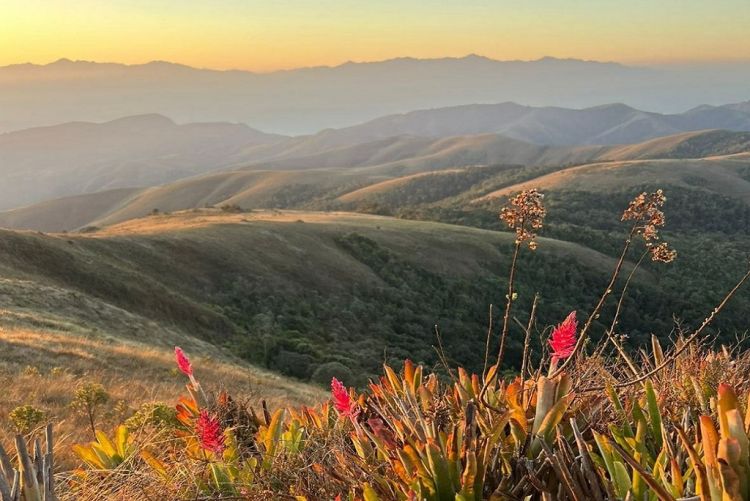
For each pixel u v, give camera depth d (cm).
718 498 129
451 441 198
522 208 231
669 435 197
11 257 4006
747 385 277
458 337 4791
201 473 278
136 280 4597
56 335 2086
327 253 6894
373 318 5575
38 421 618
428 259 7538
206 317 4534
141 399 1127
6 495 204
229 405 352
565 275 6925
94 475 314
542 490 167
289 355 3731
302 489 237
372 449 246
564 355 205
